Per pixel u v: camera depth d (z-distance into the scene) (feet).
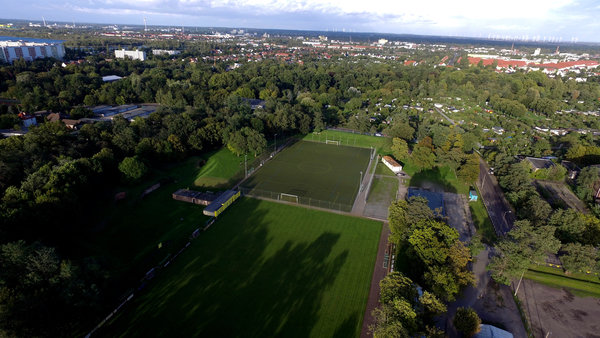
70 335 205.36
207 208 353.72
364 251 301.02
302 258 288.71
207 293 246.27
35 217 277.03
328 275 269.03
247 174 461.78
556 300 254.68
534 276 276.62
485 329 215.72
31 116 589.73
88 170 364.38
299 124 638.53
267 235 321.11
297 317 227.81
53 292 208.23
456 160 457.27
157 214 353.10
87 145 428.56
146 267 272.10
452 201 403.54
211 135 529.45
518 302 248.52
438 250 245.86
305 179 453.58
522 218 343.87
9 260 210.18
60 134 426.51
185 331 213.87
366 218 357.41
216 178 444.96
